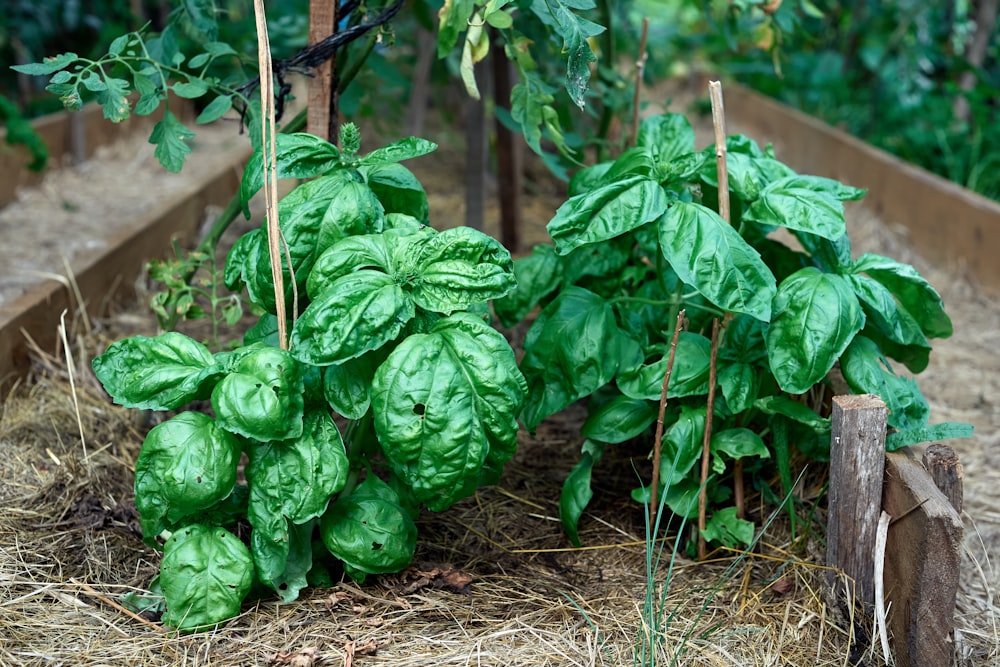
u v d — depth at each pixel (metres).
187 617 2.04
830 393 2.55
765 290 2.09
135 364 2.11
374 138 5.95
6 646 1.98
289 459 2.01
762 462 2.60
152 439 1.97
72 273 3.44
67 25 6.49
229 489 1.99
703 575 2.37
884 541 2.09
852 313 2.17
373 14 2.79
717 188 2.46
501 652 2.03
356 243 2.07
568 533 2.51
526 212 5.39
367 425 2.23
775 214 2.24
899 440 2.16
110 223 4.65
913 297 2.41
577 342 2.35
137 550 2.39
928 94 6.04
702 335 2.63
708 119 8.37
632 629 2.14
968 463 3.00
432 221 4.95
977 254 4.56
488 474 2.21
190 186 5.03
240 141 6.61
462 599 2.23
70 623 2.07
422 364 1.97
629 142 3.23
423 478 1.98
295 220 2.12
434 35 4.43
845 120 6.88
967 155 5.42
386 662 1.97
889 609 2.12
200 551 2.04
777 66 3.37
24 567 2.24
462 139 6.93
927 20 6.61
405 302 2.03
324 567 2.27
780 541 2.46
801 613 2.21
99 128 6.09
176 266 2.75
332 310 1.95
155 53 2.73
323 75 2.55
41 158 4.74
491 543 2.50
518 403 2.02
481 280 2.04
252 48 4.62
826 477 2.54
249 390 1.93
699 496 2.36
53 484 2.54
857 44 7.32
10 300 3.35
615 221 2.14
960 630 2.23
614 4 3.96
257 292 2.17
